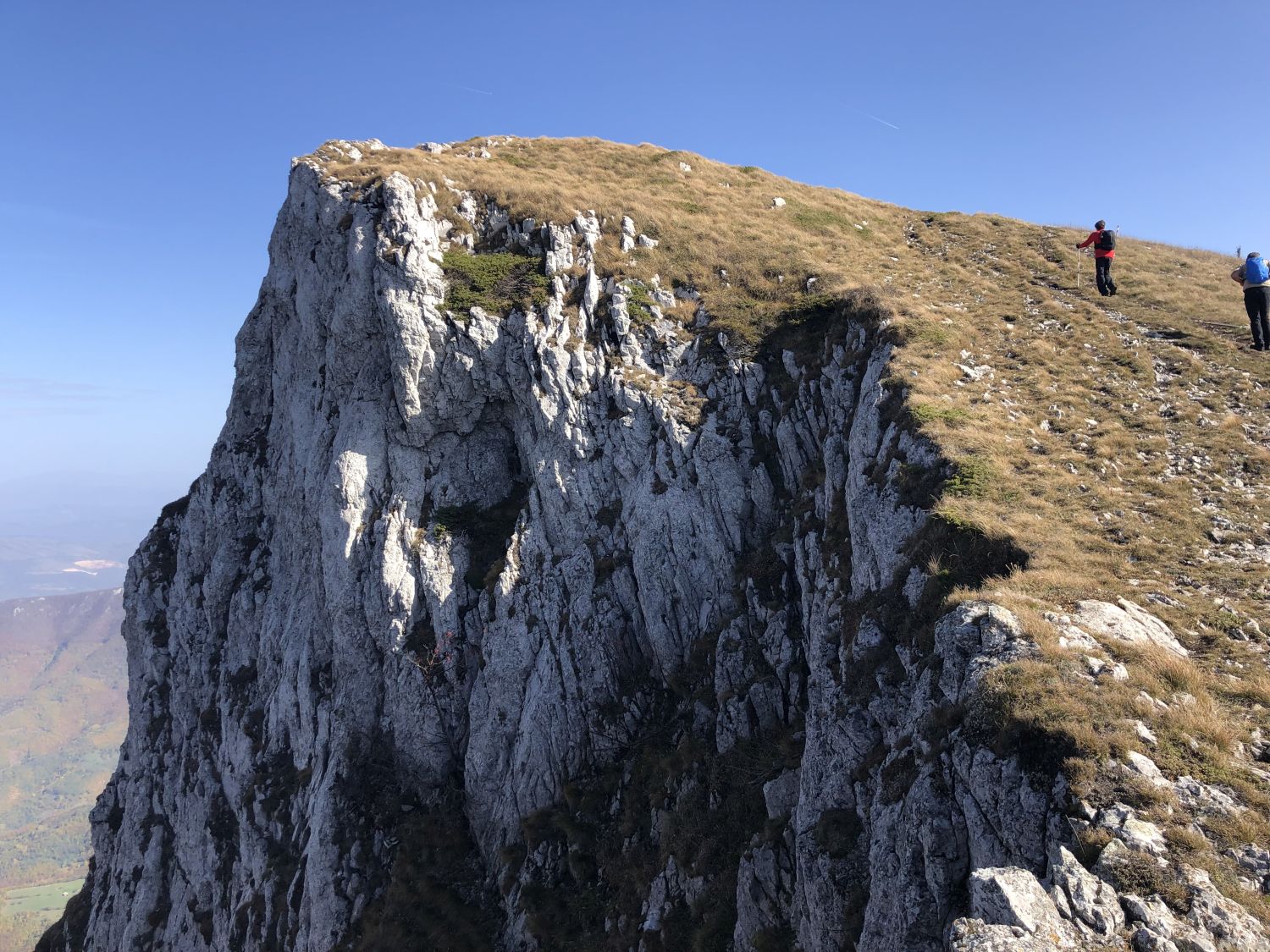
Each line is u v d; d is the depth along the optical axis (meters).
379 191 39.34
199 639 47.12
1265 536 19.19
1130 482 22.08
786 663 25.30
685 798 25.02
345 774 33.34
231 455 49.19
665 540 30.84
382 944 28.31
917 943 12.56
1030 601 15.85
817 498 27.83
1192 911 9.54
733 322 35.75
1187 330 31.39
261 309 50.44
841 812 17.69
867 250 43.78
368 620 34.53
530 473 36.34
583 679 30.11
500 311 36.69
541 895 26.64
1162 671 13.77
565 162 51.03
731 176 53.78
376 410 37.38
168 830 44.25
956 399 25.61
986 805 12.59
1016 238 44.81
